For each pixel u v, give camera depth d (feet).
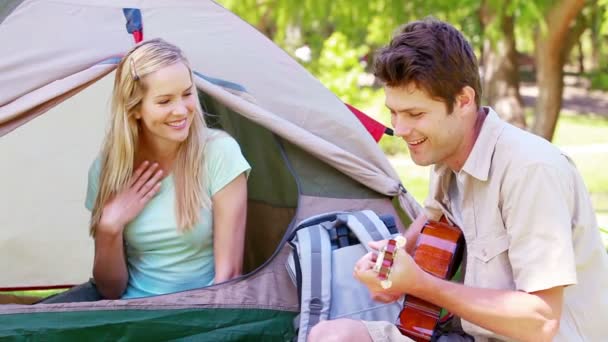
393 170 10.36
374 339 6.70
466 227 7.00
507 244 6.72
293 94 10.25
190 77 8.25
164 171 8.60
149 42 8.23
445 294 6.58
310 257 7.89
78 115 12.12
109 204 8.52
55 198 12.37
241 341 7.95
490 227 6.79
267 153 10.20
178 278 8.64
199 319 7.87
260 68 10.19
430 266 7.29
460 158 6.93
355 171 9.50
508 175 6.59
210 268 8.75
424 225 7.64
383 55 6.59
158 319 7.76
